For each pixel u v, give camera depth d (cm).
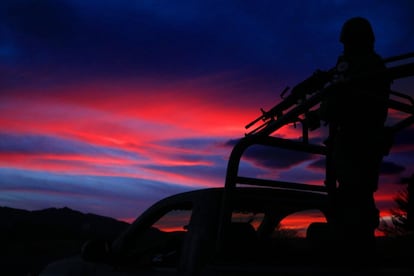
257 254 303
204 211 314
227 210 280
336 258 292
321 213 346
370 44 293
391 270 247
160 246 366
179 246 351
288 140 301
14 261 2453
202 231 304
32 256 2802
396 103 249
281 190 346
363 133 289
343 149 297
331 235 298
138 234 392
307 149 316
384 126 299
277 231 322
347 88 236
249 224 312
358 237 288
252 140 283
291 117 257
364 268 266
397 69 209
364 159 291
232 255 293
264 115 298
